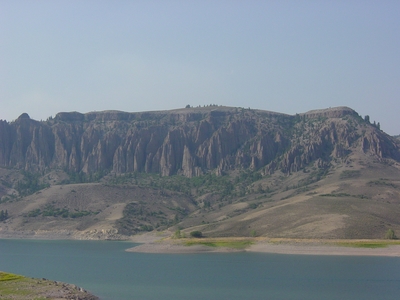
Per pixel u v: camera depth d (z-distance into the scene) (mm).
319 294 168250
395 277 195875
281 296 166000
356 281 188375
